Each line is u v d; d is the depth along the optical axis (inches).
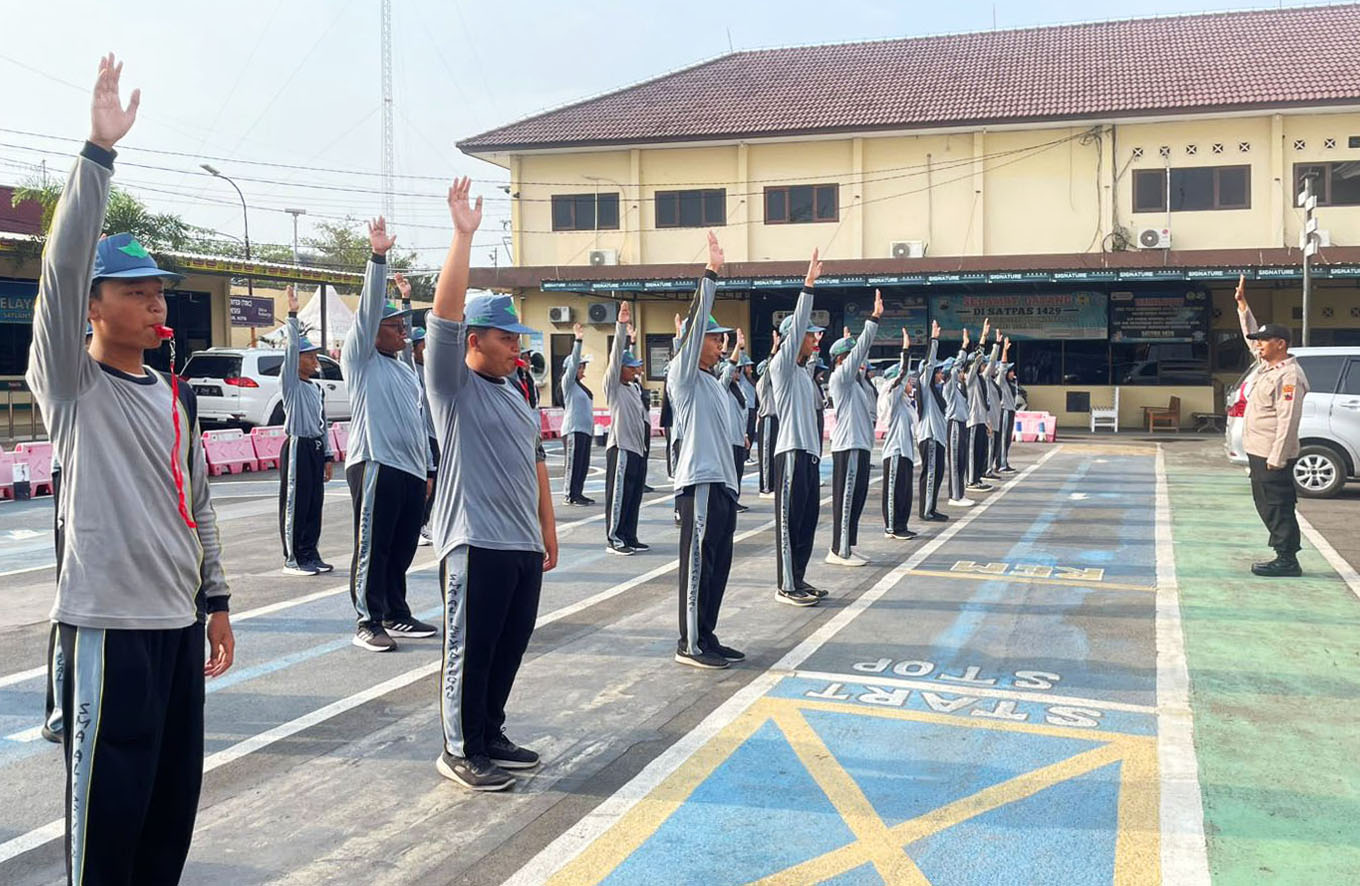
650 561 382.6
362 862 152.1
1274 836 157.1
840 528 367.2
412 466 267.3
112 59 109.0
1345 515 464.4
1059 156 986.7
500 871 149.2
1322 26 1063.6
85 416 116.1
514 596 180.7
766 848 155.3
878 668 241.6
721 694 225.1
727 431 250.8
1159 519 462.0
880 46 1218.6
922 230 1021.2
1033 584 330.3
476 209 167.9
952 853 153.0
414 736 202.8
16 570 369.4
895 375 429.1
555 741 199.0
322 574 358.3
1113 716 208.5
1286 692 222.2
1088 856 151.6
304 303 1400.1
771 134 1023.6
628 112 1122.7
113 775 116.0
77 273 108.3
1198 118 944.9
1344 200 932.0
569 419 528.4
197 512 130.7
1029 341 1046.4
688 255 1080.8
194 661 124.7
